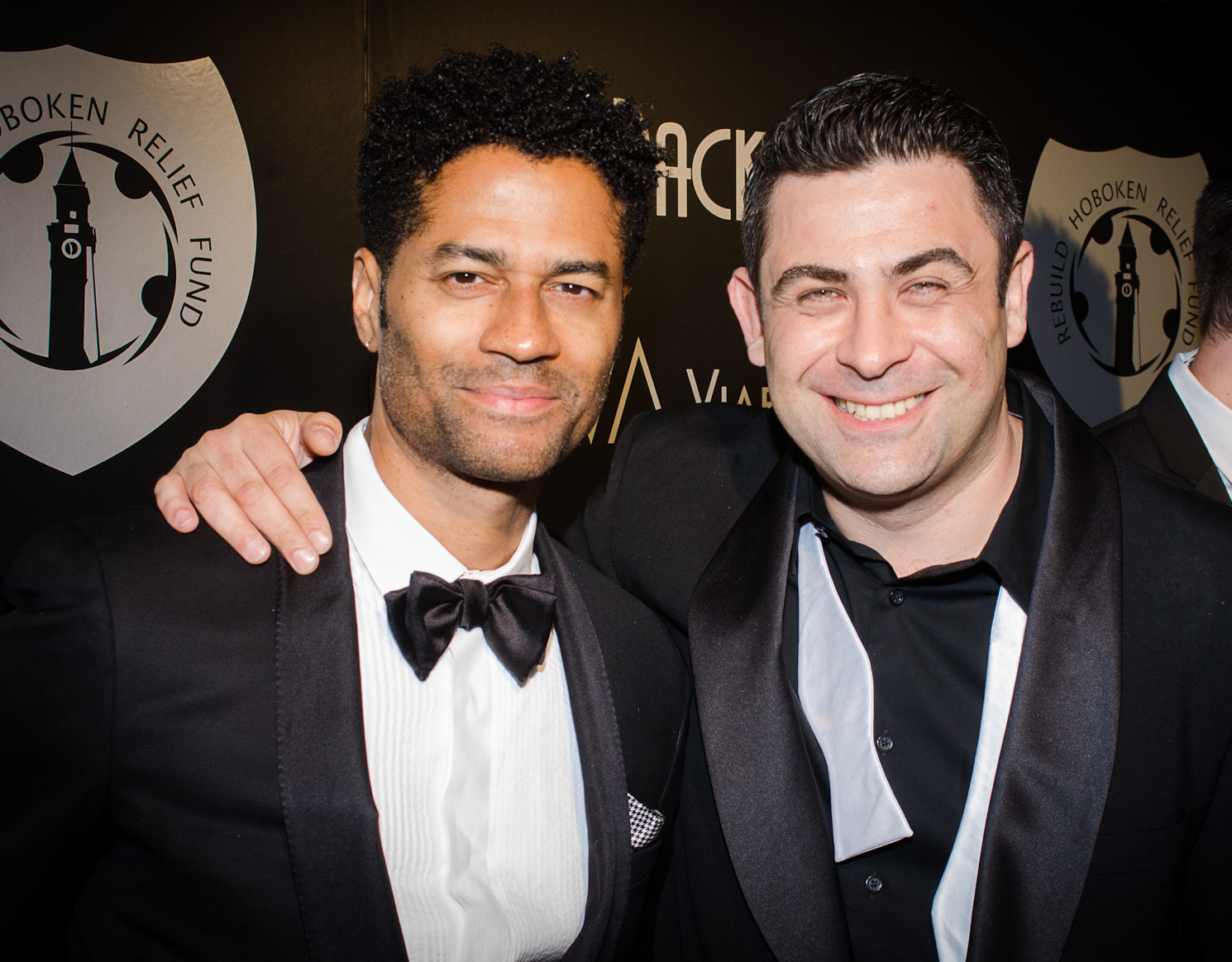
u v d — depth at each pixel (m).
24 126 2.12
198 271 2.26
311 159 2.35
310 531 1.06
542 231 1.04
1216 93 3.53
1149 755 1.17
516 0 2.51
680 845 1.45
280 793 0.98
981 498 1.30
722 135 2.76
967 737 1.26
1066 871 1.09
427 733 1.14
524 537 1.25
